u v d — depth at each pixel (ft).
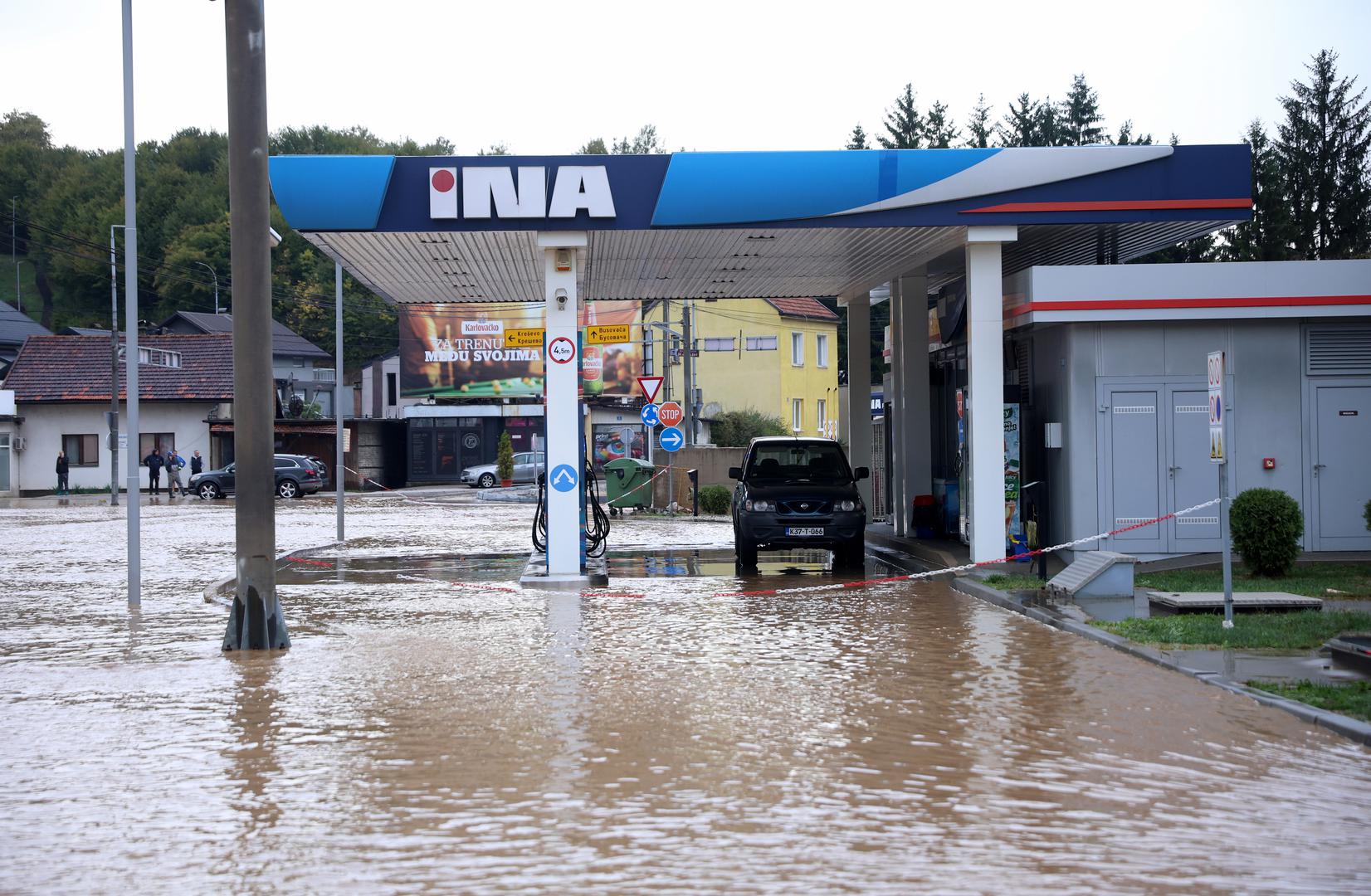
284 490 155.22
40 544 85.20
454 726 26.91
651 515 111.96
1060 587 47.62
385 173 53.21
